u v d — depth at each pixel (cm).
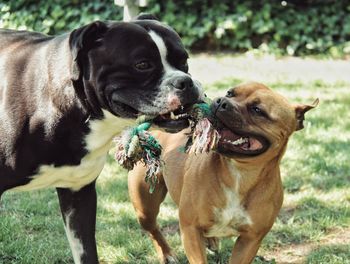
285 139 434
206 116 401
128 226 557
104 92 379
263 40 1320
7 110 391
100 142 402
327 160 715
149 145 388
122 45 375
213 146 397
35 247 509
